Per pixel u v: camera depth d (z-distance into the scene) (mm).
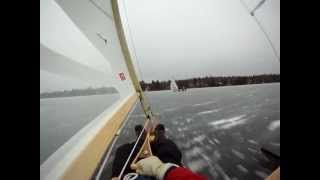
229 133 6352
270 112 9391
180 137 6027
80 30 1175
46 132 845
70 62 1032
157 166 710
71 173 767
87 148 950
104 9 1437
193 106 11938
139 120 7266
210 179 3625
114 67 1719
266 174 3717
